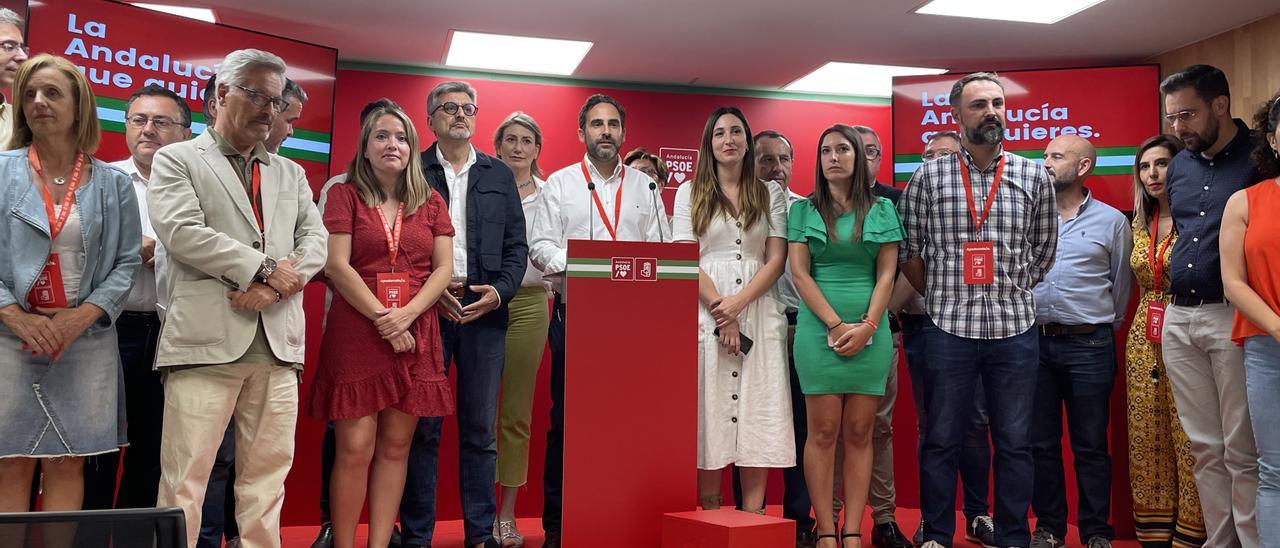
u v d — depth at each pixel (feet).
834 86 20.58
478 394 11.96
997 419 12.08
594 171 13.33
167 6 15.81
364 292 10.07
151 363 11.45
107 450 8.93
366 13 16.12
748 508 11.90
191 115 15.20
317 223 9.69
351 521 10.14
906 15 16.37
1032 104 18.49
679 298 10.50
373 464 10.53
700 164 12.51
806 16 16.34
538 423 17.42
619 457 10.21
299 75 16.33
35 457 8.59
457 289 11.56
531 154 15.30
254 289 8.74
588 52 18.12
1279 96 10.45
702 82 20.17
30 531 3.51
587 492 10.10
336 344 10.15
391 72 18.81
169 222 8.58
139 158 12.24
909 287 14.20
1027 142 18.53
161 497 8.65
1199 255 11.81
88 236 8.85
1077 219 14.26
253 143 9.25
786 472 13.80
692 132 20.27
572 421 10.11
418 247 10.59
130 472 11.48
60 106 8.70
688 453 10.43
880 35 17.35
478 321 12.01
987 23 16.84
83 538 3.53
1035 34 17.46
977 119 11.94
